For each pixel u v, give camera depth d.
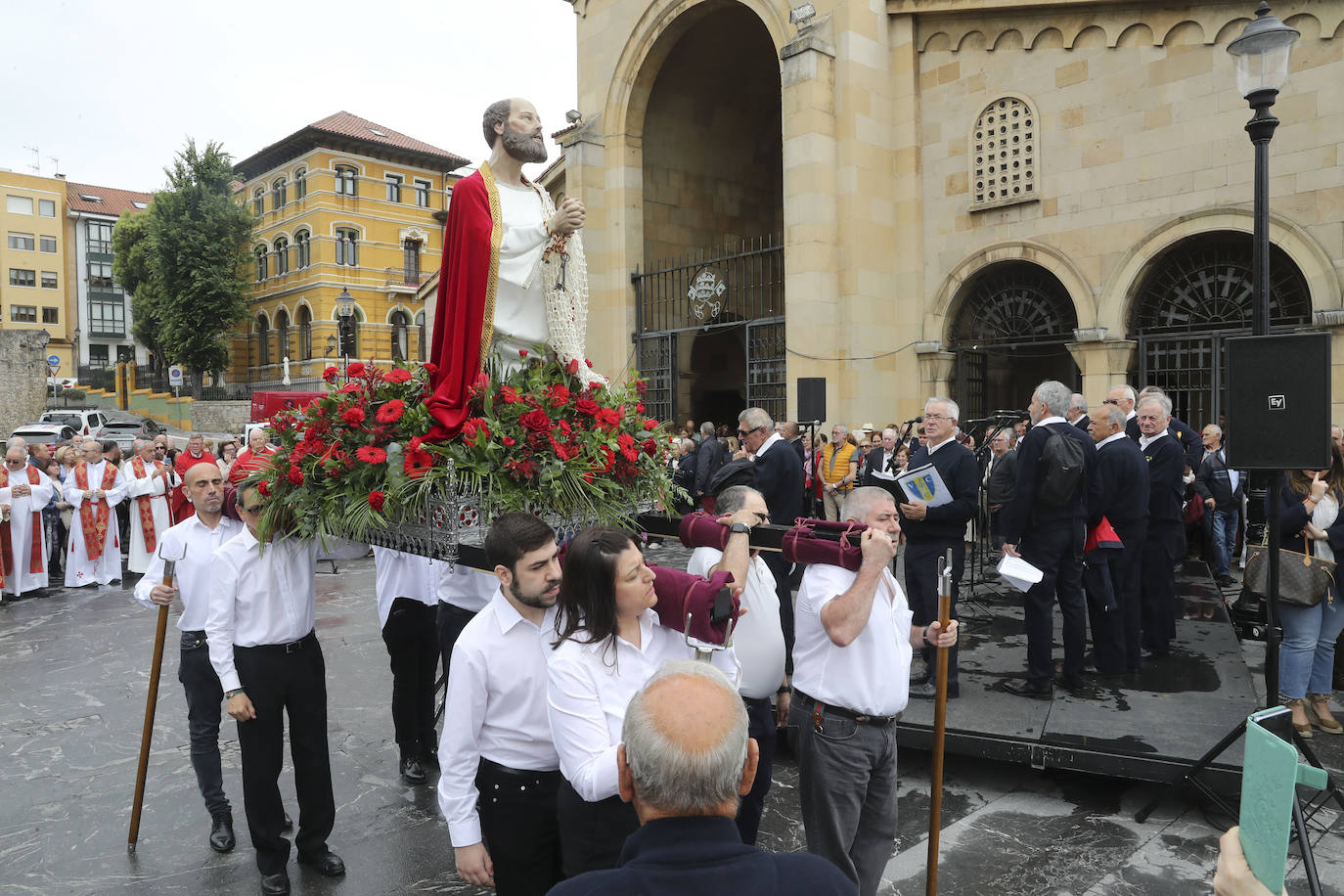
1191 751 4.40
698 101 17.08
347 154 37.28
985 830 4.21
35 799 4.70
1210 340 10.84
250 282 36.97
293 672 3.72
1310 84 9.85
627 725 1.64
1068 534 5.32
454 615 4.38
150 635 8.38
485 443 3.01
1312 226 9.88
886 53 13.12
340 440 3.21
